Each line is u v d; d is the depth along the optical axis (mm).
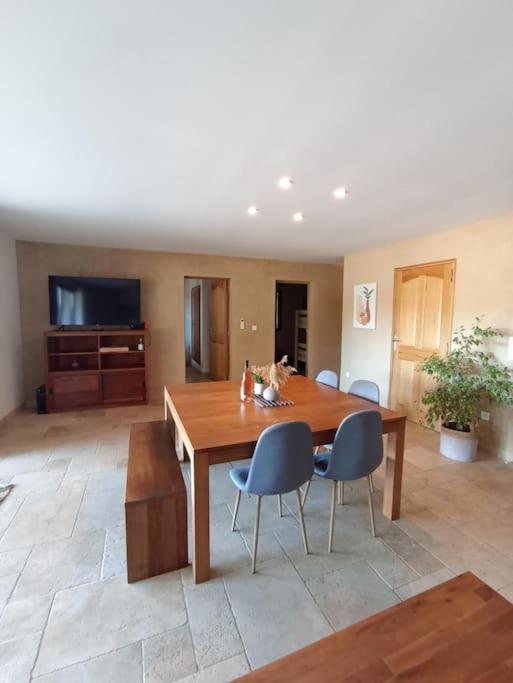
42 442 3492
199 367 7777
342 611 1588
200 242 4594
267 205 2980
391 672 1009
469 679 994
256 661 1357
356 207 3012
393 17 1083
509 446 3188
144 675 1298
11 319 4309
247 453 1814
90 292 4680
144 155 2066
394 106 1558
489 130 1753
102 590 1684
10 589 1675
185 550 1842
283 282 6332
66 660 1346
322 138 1853
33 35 1170
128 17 1104
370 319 4953
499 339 3264
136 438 2553
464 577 1358
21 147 1968
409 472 2967
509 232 3180
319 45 1202
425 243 4059
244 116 1656
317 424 2076
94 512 2314
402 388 4445
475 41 1168
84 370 4680
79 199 2852
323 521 2279
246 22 1116
